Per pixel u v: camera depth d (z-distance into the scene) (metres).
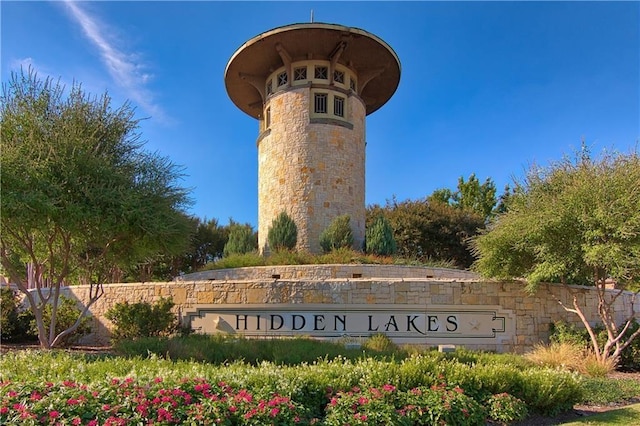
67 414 5.21
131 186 13.66
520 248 14.39
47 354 9.37
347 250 22.97
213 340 12.52
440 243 39.09
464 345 15.23
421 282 15.56
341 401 6.44
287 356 10.40
